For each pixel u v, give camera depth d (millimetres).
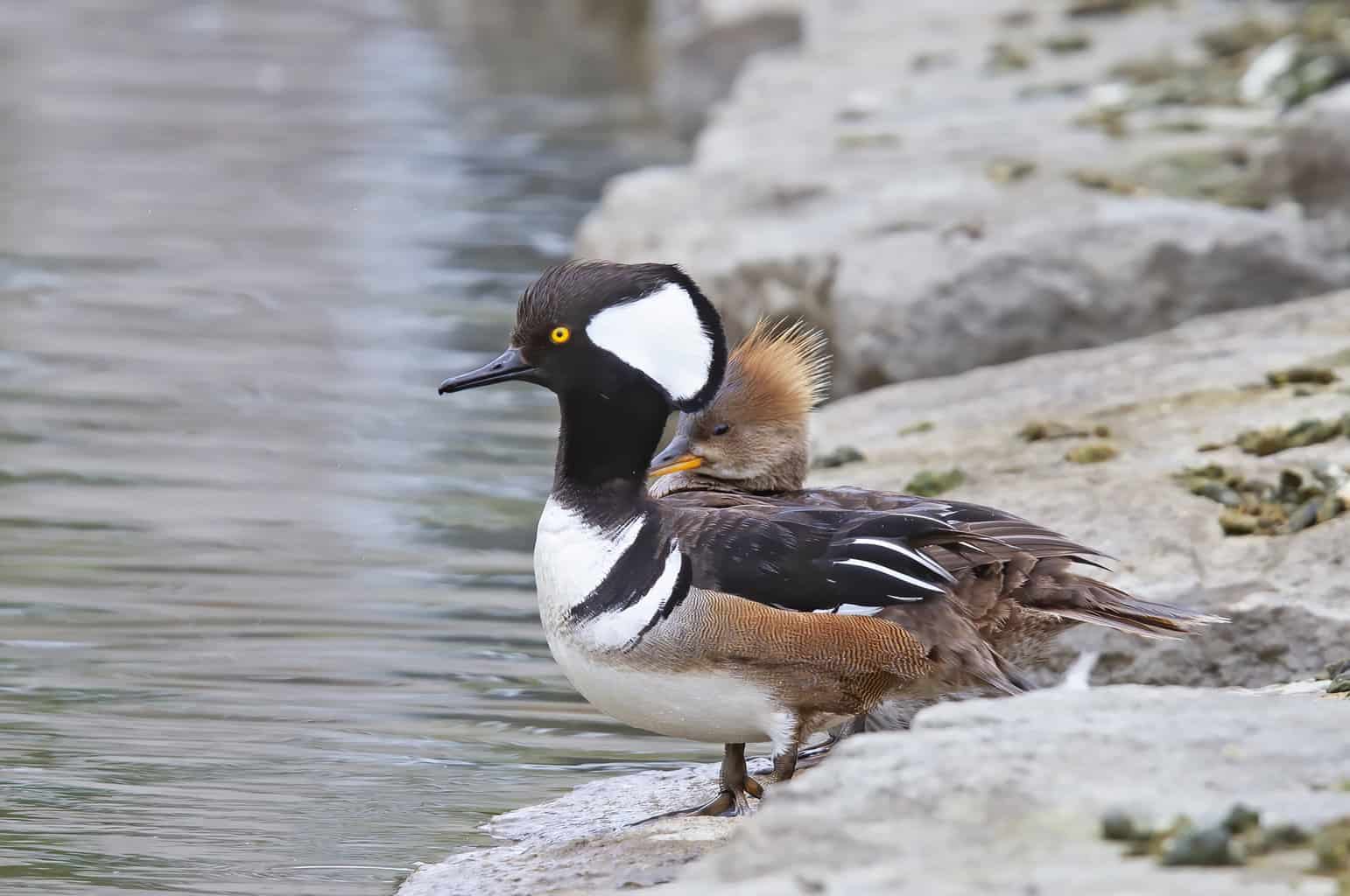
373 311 20312
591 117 32625
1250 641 9703
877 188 18328
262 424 16172
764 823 5914
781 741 7852
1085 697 6871
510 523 13633
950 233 16516
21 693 9953
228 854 7984
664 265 8195
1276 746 6352
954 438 12312
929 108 22203
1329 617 9547
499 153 29172
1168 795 5941
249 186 26578
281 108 32750
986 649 7871
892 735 6480
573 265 8227
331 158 28641
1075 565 10086
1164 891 5238
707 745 9602
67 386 17188
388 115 32469
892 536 7953
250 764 9086
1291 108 20500
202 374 17734
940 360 15664
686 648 7707
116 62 37500
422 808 8586
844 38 28047
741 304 17031
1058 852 5578
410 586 12102
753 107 23625
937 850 5652
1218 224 16141
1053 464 11531
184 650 10734
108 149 28875
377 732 9602
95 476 14484
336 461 15164
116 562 12383
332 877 7758
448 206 25484
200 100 33469
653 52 39844
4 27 41719
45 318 19609
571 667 7977
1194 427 11898
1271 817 5734
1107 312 15797
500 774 9094
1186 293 15891
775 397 9352
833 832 5805
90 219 24344
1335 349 13242
